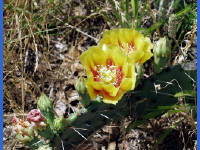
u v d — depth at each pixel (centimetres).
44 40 35
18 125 25
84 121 26
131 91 26
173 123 31
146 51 25
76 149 30
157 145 30
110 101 23
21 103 34
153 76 26
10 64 35
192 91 27
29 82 34
